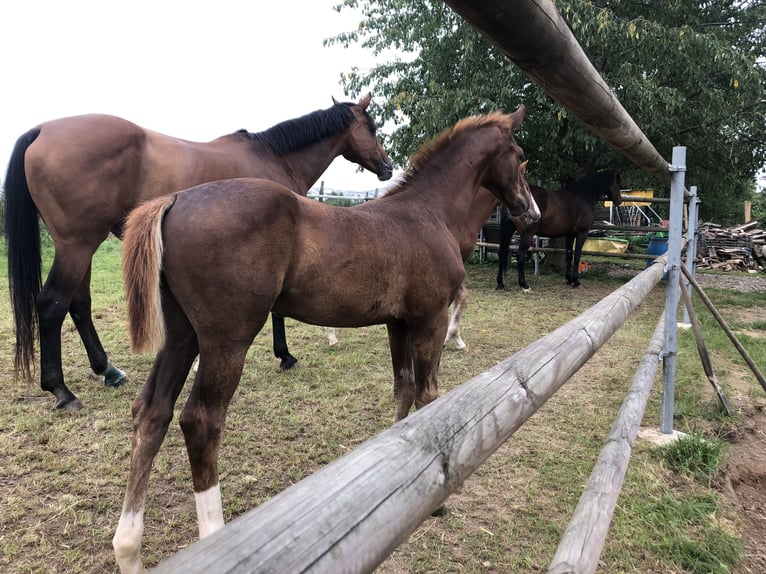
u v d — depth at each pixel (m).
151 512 2.14
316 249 1.83
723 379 4.01
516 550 2.00
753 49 8.59
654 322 6.02
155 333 1.59
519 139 8.74
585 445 2.84
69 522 2.03
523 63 0.80
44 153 2.78
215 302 1.64
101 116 3.00
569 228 8.22
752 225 14.55
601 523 1.20
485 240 10.70
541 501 2.31
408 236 2.15
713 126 8.37
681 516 2.22
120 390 3.38
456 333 4.72
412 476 0.53
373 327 5.40
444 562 1.92
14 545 1.88
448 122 7.88
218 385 1.69
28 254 2.87
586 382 3.88
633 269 11.11
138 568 1.64
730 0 8.52
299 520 0.41
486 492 2.37
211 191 1.71
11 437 2.66
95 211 2.90
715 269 12.56
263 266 1.68
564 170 9.69
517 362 0.94
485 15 0.61
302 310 1.92
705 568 1.92
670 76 8.10
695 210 4.68
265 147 3.63
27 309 2.88
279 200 1.75
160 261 1.61
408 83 8.61
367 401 3.39
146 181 3.07
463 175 2.61
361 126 4.18
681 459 2.66
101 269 8.03
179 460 2.57
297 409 3.23
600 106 1.15
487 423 0.70
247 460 2.58
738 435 3.12
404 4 8.52
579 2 6.68
